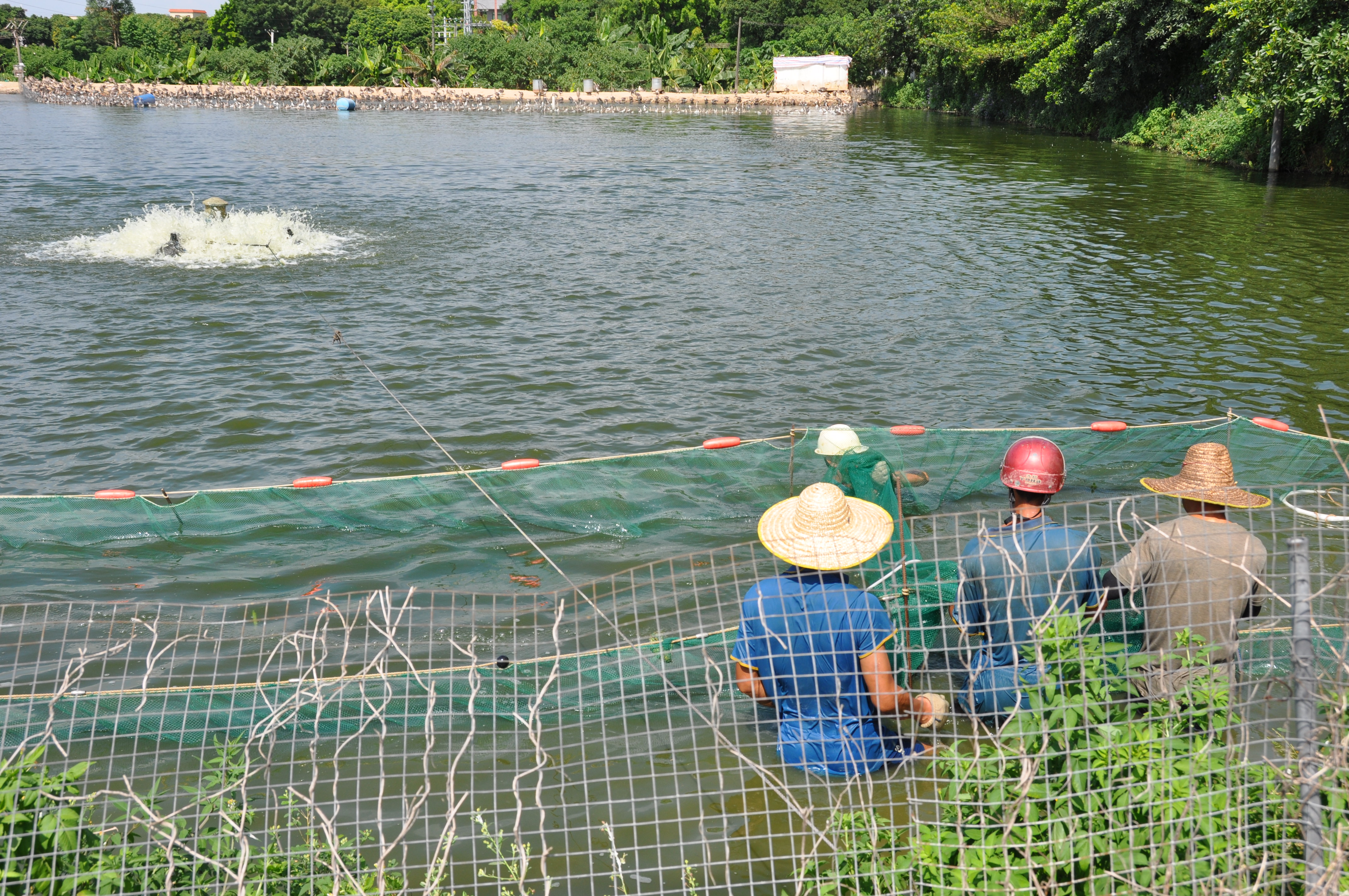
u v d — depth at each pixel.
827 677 3.82
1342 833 2.61
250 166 28.47
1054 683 2.88
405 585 5.56
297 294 12.68
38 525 6.13
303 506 6.38
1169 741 2.84
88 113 55.59
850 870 2.95
